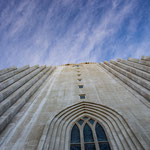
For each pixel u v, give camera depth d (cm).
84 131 940
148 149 640
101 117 1032
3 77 1416
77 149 797
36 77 1788
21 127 872
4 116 890
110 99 1226
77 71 2395
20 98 1214
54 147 753
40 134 806
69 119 1027
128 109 1027
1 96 1036
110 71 2144
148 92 1124
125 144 745
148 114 938
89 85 1622
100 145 805
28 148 706
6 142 740
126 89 1395
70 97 1322
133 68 1684
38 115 1016
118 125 888
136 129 782
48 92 1476
